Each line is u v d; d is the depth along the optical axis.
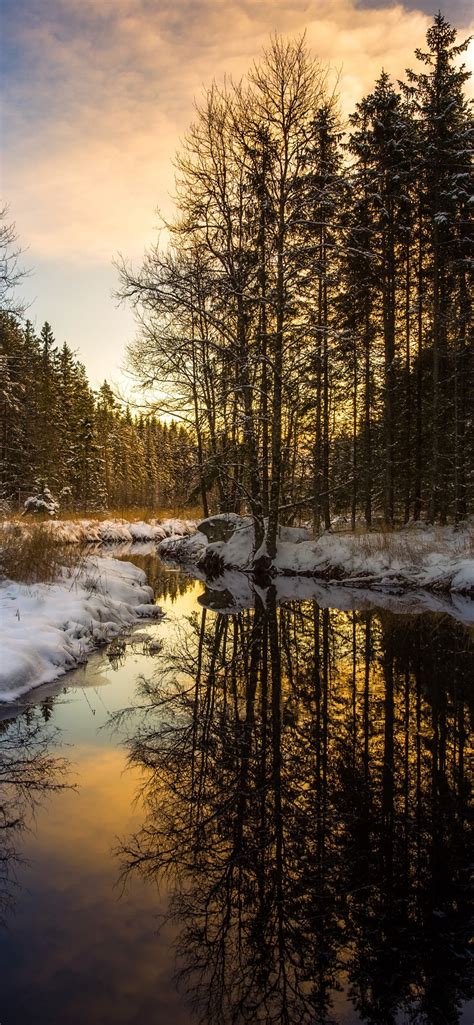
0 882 3.31
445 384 21.06
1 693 6.12
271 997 2.55
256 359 14.18
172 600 13.66
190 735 5.50
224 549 19.75
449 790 4.47
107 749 5.16
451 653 8.64
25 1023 2.33
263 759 5.00
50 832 3.83
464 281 18.80
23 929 2.92
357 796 4.35
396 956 2.82
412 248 19.95
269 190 14.39
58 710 6.05
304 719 5.97
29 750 5.10
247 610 12.23
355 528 21.53
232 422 15.26
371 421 23.03
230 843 3.74
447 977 2.71
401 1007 2.54
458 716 6.05
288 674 7.62
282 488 18.48
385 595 13.99
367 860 3.59
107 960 2.73
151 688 6.84
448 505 21.08
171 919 3.02
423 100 18.11
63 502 40.34
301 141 14.05
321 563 16.89
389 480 19.23
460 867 3.53
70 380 45.97
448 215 17.34
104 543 33.62
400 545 16.33
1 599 8.90
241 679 7.36
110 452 60.66
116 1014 2.41
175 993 2.54
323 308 18.50
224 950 2.82
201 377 16.39
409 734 5.55
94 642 8.62
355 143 18.16
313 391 17.50
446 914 3.12
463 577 14.04
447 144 17.69
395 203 18.42
